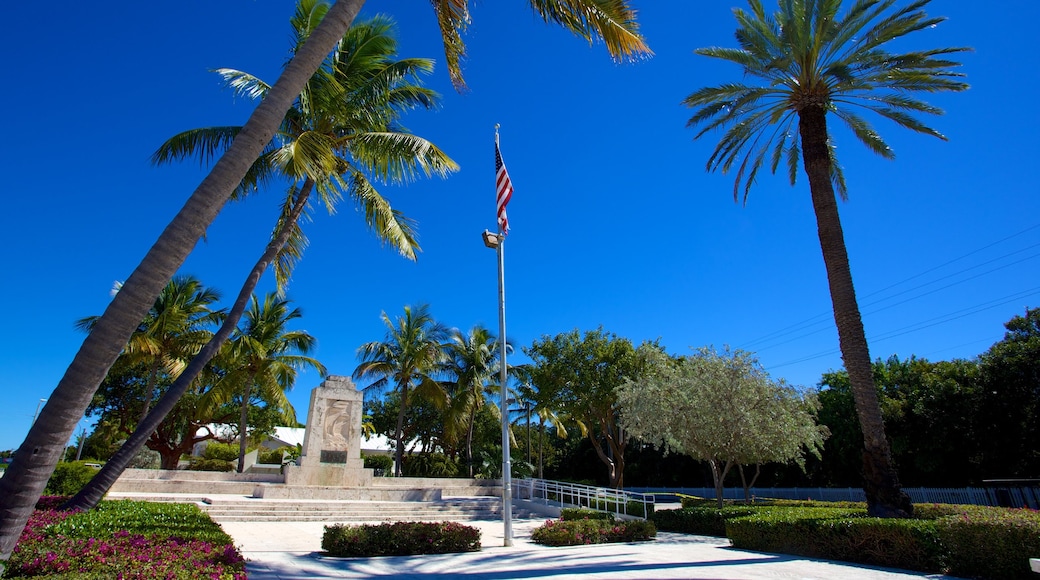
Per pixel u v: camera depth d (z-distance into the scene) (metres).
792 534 11.35
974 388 26.67
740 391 17.83
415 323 33.88
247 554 10.68
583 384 31.14
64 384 4.75
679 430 18.48
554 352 32.31
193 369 11.88
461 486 28.98
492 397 37.97
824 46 14.42
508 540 13.00
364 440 53.44
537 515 23.34
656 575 8.63
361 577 8.58
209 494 22.23
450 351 34.44
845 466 35.25
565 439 54.94
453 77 9.64
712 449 18.16
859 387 12.55
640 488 47.19
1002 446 26.06
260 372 28.28
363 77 15.22
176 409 33.47
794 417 18.50
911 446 30.00
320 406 25.09
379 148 14.13
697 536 15.83
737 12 15.52
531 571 9.15
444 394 32.09
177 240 5.25
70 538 6.13
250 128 5.87
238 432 40.44
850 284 13.16
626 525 14.45
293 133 15.27
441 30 9.37
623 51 8.91
